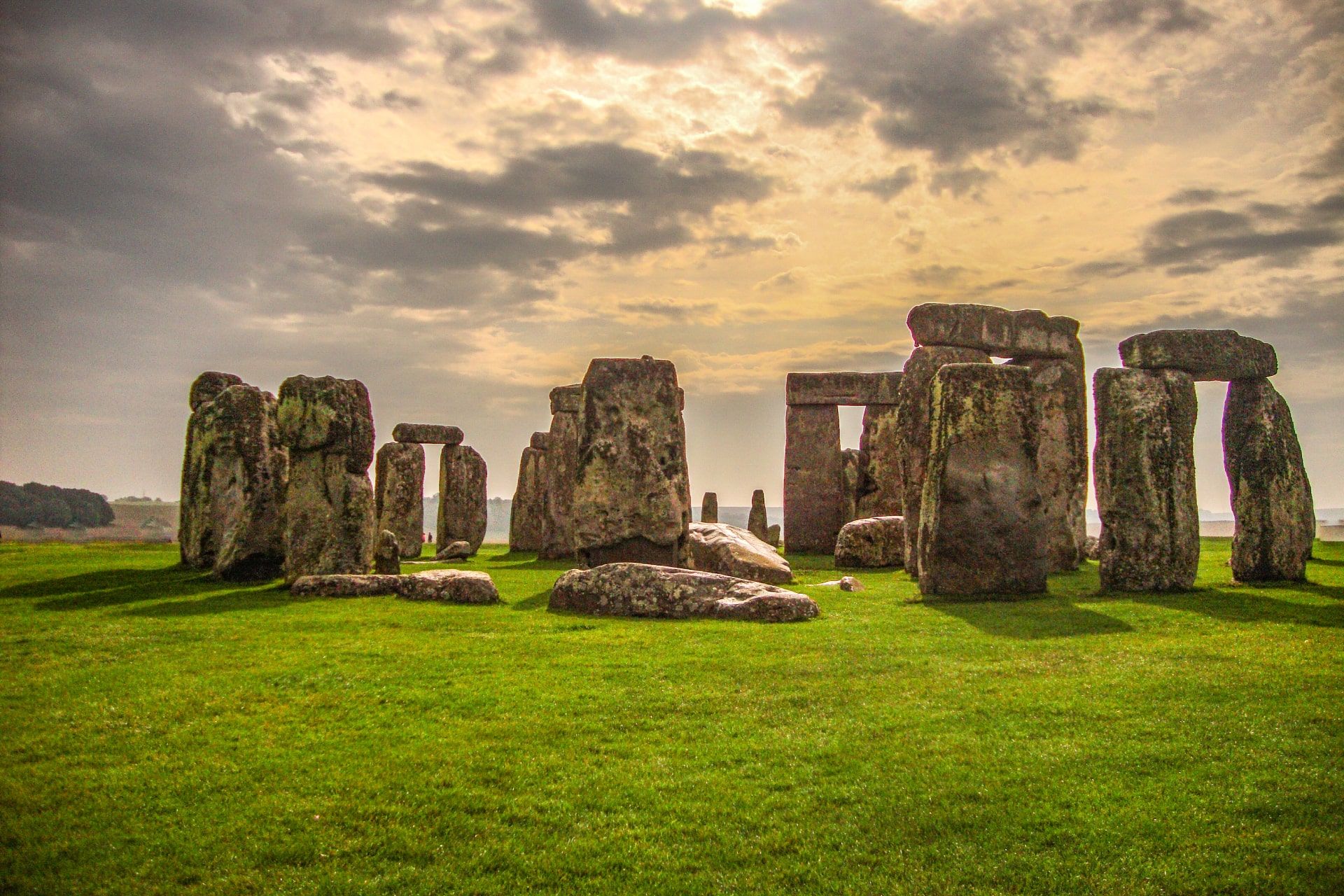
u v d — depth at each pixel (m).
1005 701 8.93
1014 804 6.69
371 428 18.02
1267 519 17.05
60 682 9.66
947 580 15.47
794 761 7.53
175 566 21.41
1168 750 7.57
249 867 5.92
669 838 6.31
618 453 18.88
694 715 8.66
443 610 14.32
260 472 18.73
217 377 22.27
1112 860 5.94
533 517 31.36
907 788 6.98
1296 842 6.07
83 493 73.69
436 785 7.07
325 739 7.99
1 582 18.00
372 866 5.95
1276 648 10.98
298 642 11.72
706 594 14.19
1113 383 16.14
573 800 6.83
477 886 5.73
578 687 9.55
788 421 30.83
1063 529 20.91
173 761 7.47
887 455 29.34
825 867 5.93
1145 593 15.60
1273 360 17.20
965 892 5.64
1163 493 15.80
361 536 17.48
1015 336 21.02
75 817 6.51
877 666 10.40
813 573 21.00
